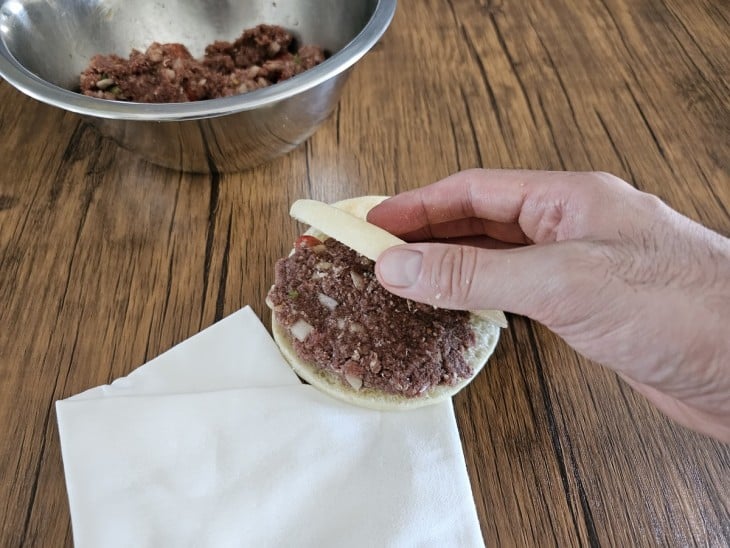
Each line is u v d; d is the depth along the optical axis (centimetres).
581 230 20
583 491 21
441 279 19
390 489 20
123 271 27
